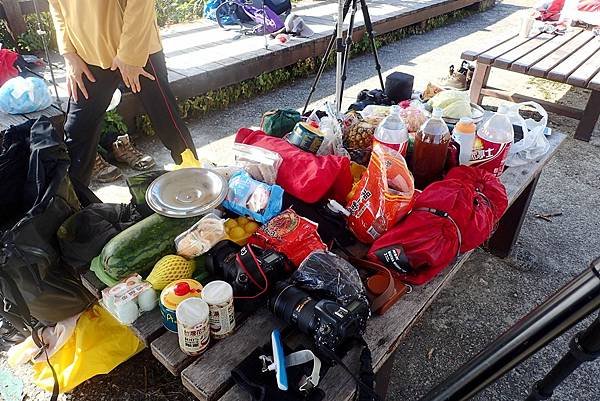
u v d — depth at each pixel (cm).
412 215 146
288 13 529
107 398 172
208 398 110
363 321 119
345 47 272
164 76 243
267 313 130
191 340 116
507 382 185
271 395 108
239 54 419
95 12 200
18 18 392
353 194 162
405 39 605
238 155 171
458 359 195
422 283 140
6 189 168
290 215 149
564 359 81
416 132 182
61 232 150
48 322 167
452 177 163
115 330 173
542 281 237
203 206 151
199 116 385
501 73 497
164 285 132
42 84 289
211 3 514
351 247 154
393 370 189
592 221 283
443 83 429
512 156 206
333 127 188
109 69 223
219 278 137
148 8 202
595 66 363
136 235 140
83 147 240
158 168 311
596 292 68
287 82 460
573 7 456
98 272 139
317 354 117
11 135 173
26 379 176
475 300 224
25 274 144
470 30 655
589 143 372
